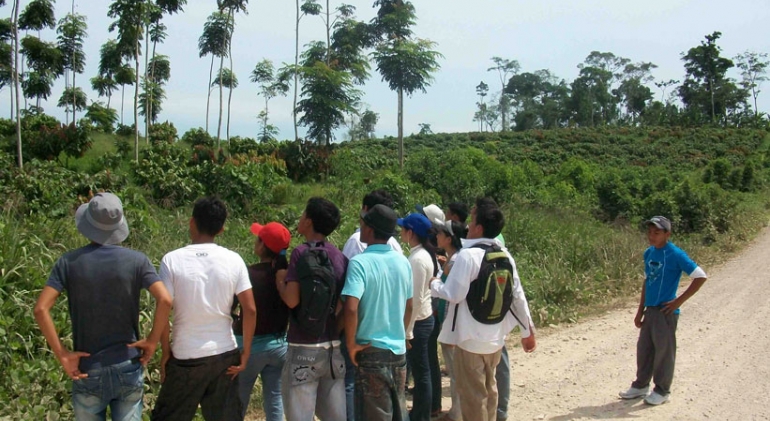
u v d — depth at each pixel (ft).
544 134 208.23
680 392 19.57
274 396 14.05
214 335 11.90
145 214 32.58
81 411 10.85
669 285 18.44
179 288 11.73
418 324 16.03
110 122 119.24
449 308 14.61
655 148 188.75
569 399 19.26
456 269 14.08
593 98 304.71
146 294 19.60
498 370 17.17
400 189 57.41
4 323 16.84
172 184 50.80
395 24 89.71
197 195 51.47
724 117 276.41
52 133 79.46
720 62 274.57
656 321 18.53
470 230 14.94
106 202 11.12
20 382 15.46
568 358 23.79
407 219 16.40
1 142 81.51
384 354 12.87
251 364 13.60
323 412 13.07
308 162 79.87
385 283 12.95
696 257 49.37
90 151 85.20
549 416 17.81
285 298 12.59
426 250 16.61
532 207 63.10
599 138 203.72
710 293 36.04
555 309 30.35
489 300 13.96
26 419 14.38
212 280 11.85
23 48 108.27
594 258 40.96
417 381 16.08
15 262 20.12
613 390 20.06
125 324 11.06
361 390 12.91
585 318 30.96
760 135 223.71
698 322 29.04
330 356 12.76
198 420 16.37
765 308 31.71
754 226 66.18
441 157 70.33
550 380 21.15
